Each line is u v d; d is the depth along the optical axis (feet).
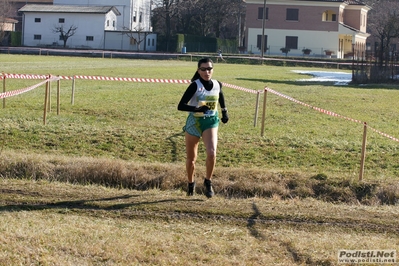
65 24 302.04
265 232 28.81
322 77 161.68
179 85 108.78
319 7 290.56
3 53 255.50
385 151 52.29
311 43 293.23
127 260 24.48
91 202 33.06
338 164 48.34
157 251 25.54
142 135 55.67
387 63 138.00
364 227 30.32
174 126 62.28
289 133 59.52
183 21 316.60
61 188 36.17
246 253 25.68
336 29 290.76
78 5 324.19
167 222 30.27
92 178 41.68
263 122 57.31
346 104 86.69
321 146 53.57
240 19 324.80
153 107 76.02
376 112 78.95
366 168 47.32
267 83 127.95
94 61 210.38
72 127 58.03
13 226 27.96
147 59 248.93
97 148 52.03
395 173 46.09
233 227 29.68
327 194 39.93
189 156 34.35
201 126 33.37
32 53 256.73
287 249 26.37
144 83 111.55
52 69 151.33
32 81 105.60
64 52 260.62
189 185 35.35
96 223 29.43
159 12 304.50
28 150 50.29
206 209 32.35
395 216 32.30
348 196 39.68
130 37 292.81
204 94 32.76
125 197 34.55
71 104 74.95
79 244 25.86
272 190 39.86
